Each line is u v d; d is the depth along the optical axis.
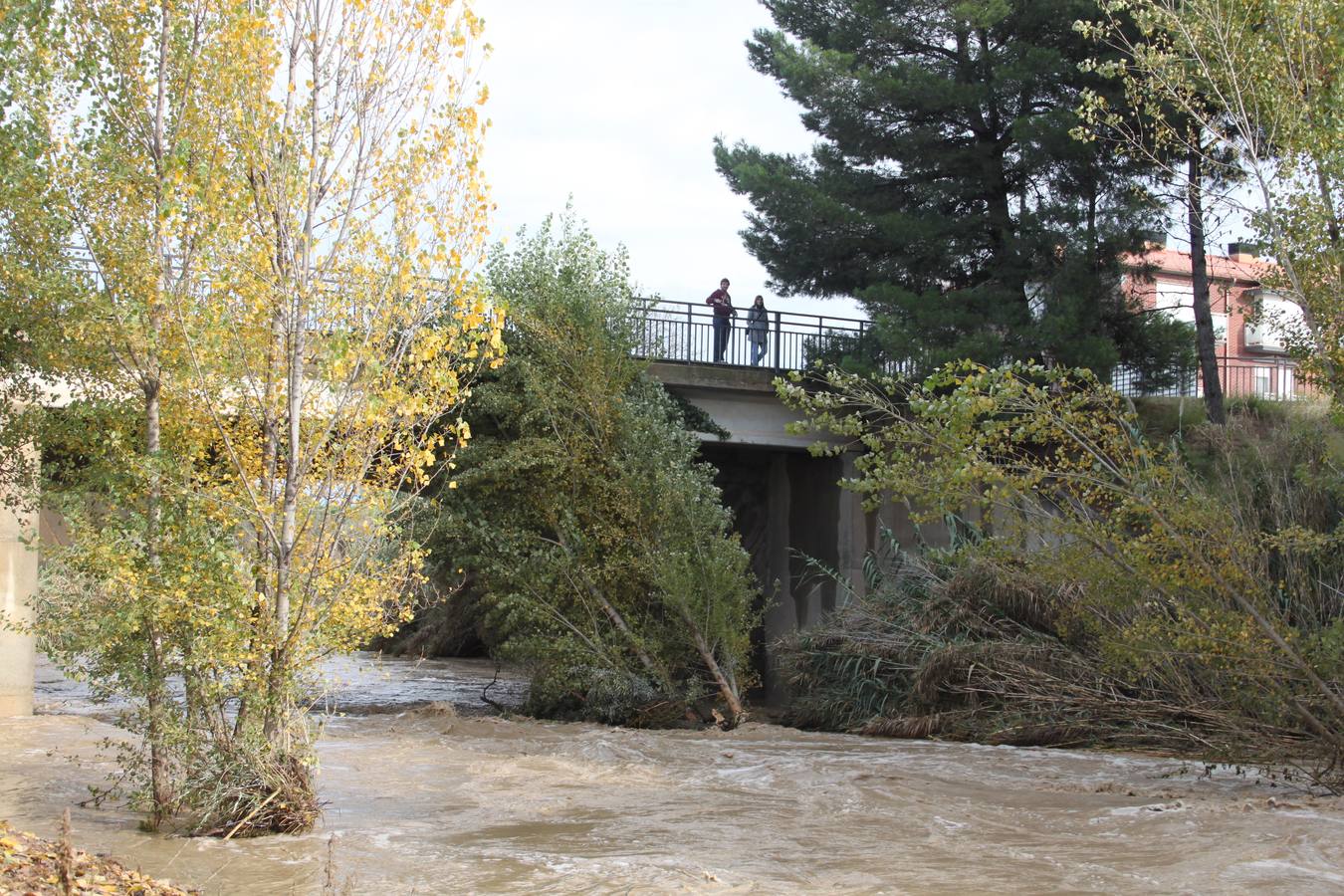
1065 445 13.51
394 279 11.00
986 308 24.80
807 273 28.12
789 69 26.08
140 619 10.15
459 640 39.41
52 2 10.80
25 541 10.58
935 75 25.81
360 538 11.08
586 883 8.88
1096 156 24.53
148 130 11.04
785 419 27.34
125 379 11.06
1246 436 20.91
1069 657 18.95
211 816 10.43
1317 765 13.39
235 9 10.66
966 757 16.80
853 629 22.55
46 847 8.66
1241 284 27.27
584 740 18.78
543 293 22.48
